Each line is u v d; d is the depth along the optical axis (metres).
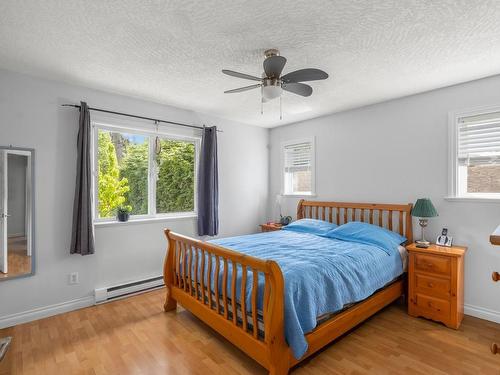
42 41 2.08
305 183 4.48
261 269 1.76
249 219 4.62
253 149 4.68
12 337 2.37
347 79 2.76
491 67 2.48
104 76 2.73
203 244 2.31
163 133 3.64
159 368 1.97
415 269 2.71
